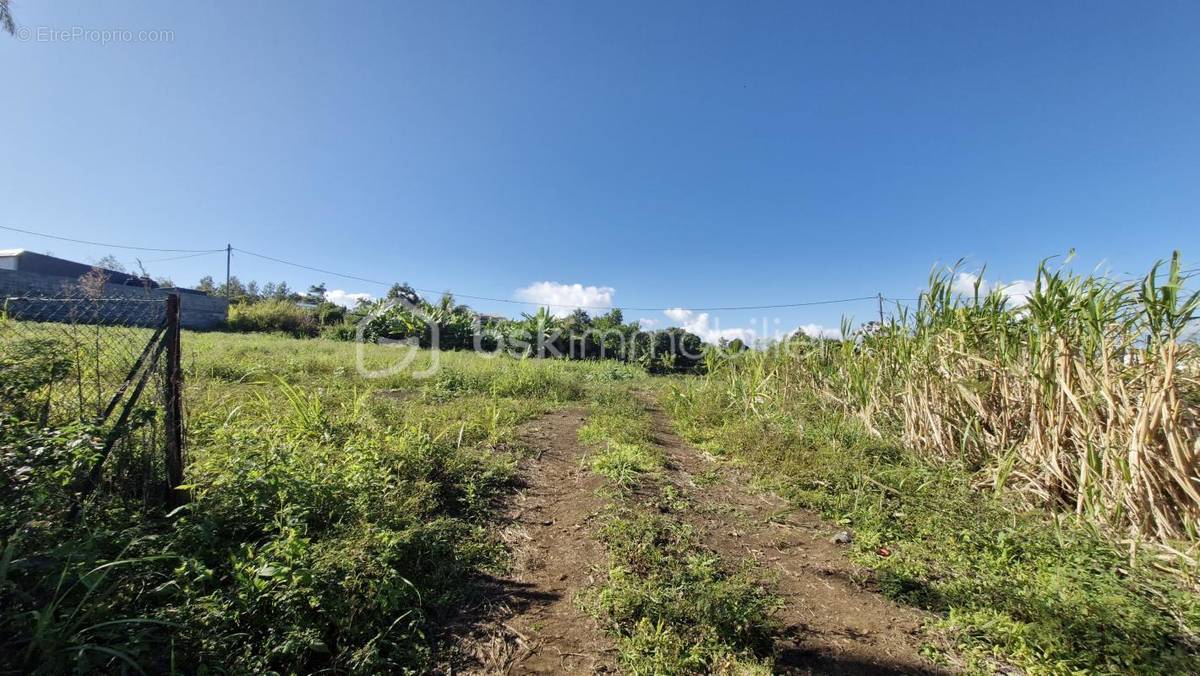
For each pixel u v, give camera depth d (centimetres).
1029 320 397
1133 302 333
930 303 501
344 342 1702
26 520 201
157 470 294
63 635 166
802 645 218
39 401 264
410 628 214
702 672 196
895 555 297
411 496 326
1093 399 337
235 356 946
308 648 188
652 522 328
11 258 2062
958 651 214
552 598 252
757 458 490
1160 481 301
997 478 379
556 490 403
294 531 224
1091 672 193
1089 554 279
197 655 178
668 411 805
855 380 580
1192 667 192
